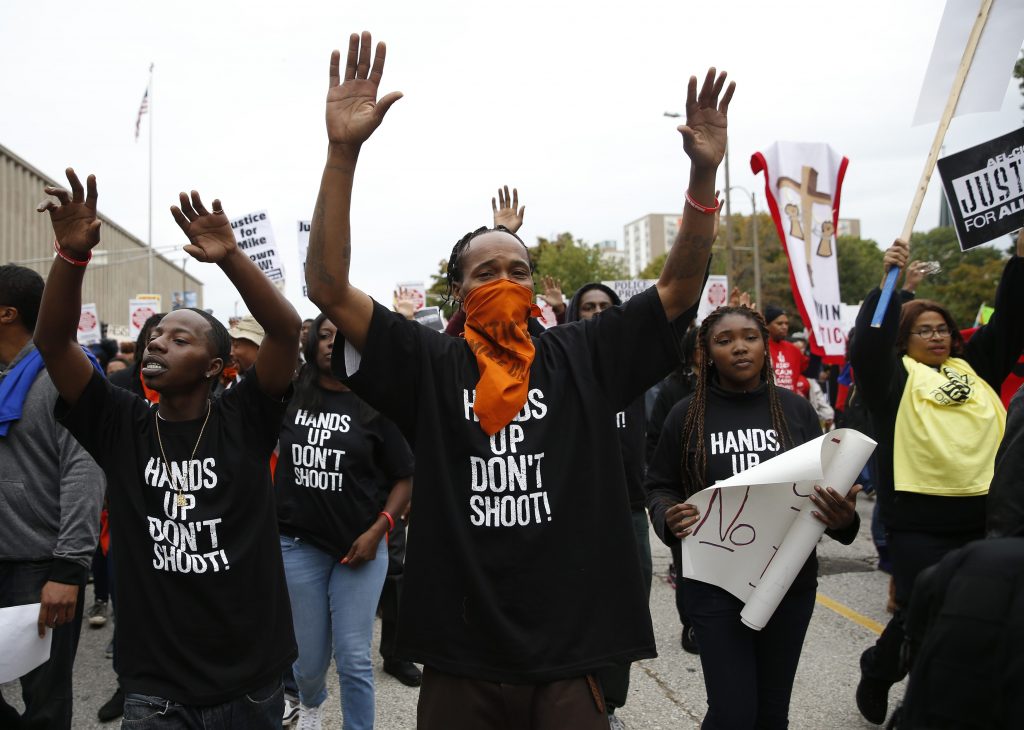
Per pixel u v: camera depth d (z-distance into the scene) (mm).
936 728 1383
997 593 1371
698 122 2176
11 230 33000
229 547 2598
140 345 4984
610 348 2223
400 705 4375
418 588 2061
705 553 2939
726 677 2871
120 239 48156
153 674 2506
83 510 3072
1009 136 4258
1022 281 3623
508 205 4215
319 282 2094
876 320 3217
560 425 2127
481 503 2051
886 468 3672
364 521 3604
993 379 3906
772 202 6203
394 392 2156
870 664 3771
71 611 3014
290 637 2748
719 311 3365
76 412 2691
